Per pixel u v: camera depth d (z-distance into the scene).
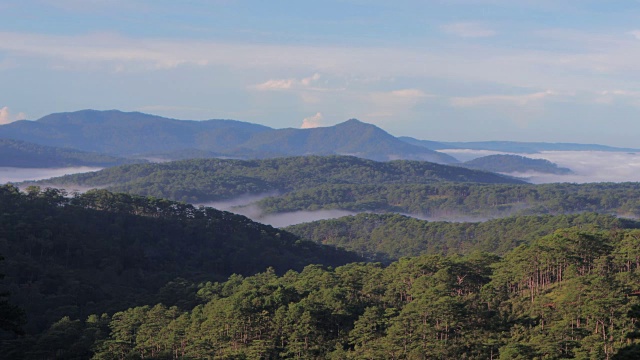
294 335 132.00
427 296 134.25
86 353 137.75
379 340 127.31
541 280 146.50
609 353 107.75
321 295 146.25
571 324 120.31
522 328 125.50
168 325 142.75
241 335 136.75
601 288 124.44
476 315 132.00
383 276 158.38
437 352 121.12
